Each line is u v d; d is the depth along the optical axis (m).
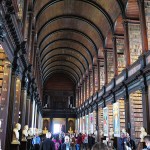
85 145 21.59
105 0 20.66
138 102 16.84
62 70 45.12
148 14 15.28
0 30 8.00
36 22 21.34
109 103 22.47
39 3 20.53
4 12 8.29
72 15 25.53
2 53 11.82
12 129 11.18
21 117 14.30
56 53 37.22
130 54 17.75
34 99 24.53
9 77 10.92
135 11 18.27
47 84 46.38
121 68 20.81
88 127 31.95
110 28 22.09
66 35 31.03
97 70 28.45
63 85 46.75
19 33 11.03
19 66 12.93
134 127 16.28
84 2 22.58
